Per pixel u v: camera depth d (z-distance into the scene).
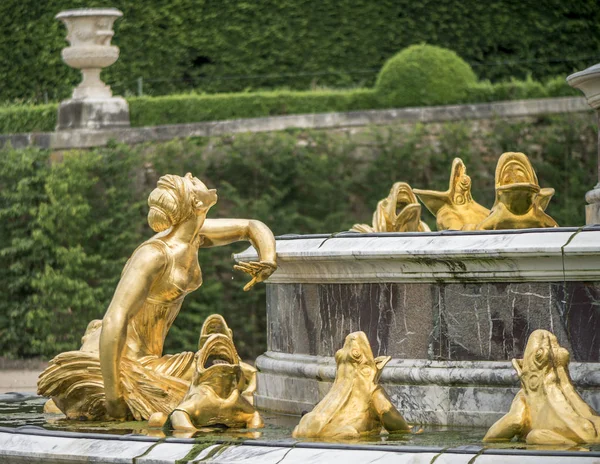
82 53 28.19
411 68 28.94
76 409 7.50
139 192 25.91
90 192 25.64
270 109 29.62
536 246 6.77
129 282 7.36
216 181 25.88
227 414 6.92
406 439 6.27
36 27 32.81
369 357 6.51
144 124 29.44
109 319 7.26
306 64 33.22
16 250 25.62
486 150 26.64
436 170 26.55
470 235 7.12
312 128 26.48
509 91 28.23
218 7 33.28
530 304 6.94
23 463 6.47
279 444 5.86
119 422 7.27
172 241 7.60
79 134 26.72
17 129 30.16
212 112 29.64
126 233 25.55
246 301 24.30
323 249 7.55
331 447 5.72
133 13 33.06
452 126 26.64
